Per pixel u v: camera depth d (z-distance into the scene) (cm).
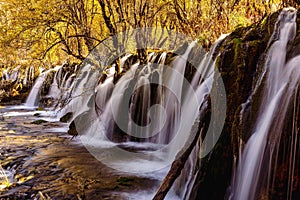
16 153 673
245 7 680
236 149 362
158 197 333
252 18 661
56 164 595
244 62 393
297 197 282
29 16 824
